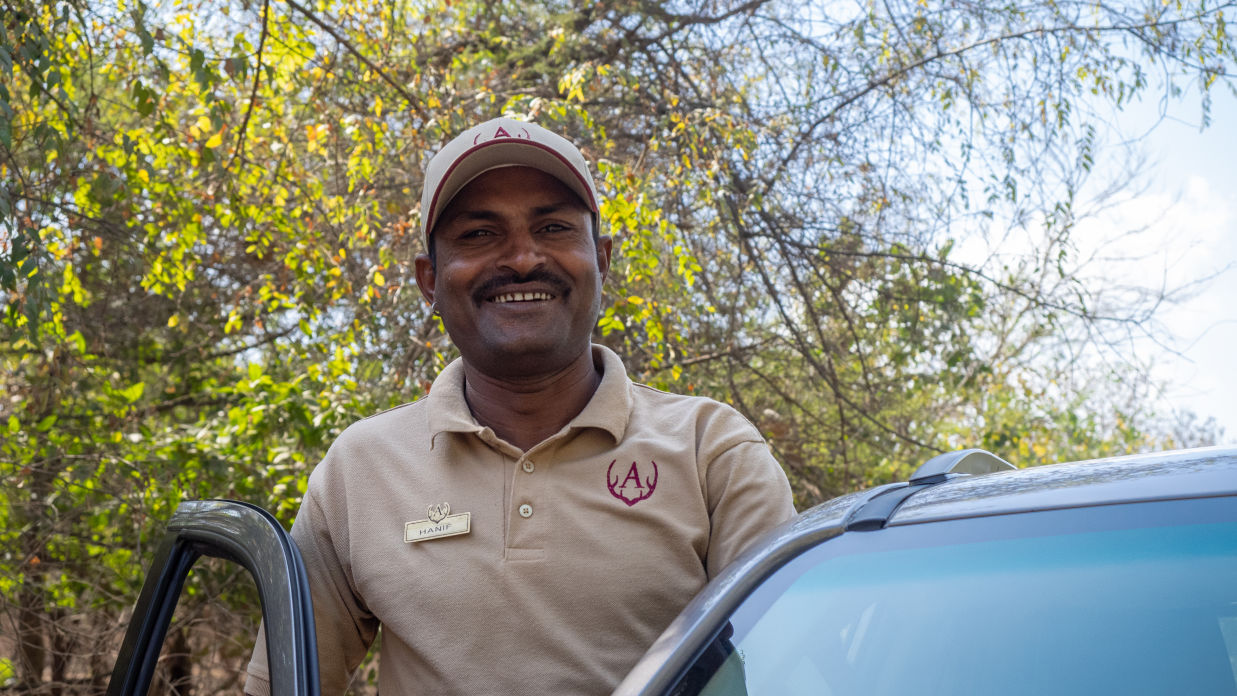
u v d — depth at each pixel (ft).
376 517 5.70
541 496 5.46
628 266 19.17
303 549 5.98
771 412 24.56
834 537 4.40
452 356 19.74
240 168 17.39
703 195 20.85
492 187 5.87
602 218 17.90
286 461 17.66
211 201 18.21
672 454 5.62
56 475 16.98
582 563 5.35
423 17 21.77
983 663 3.62
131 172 16.67
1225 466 4.03
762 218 23.32
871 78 23.82
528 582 5.31
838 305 24.20
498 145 5.77
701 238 23.22
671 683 4.04
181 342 25.27
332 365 18.49
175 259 18.16
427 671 5.39
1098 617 3.58
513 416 5.92
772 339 24.27
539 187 5.89
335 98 20.45
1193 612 3.49
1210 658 3.37
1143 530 3.79
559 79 22.02
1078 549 3.83
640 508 5.48
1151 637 3.47
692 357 22.72
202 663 19.10
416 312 21.38
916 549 4.12
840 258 24.40
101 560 17.81
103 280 23.16
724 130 20.45
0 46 11.86
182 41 17.17
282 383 18.02
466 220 5.89
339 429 17.81
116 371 22.94
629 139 23.57
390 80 18.22
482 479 5.58
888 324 24.52
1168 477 4.04
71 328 21.56
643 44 24.18
